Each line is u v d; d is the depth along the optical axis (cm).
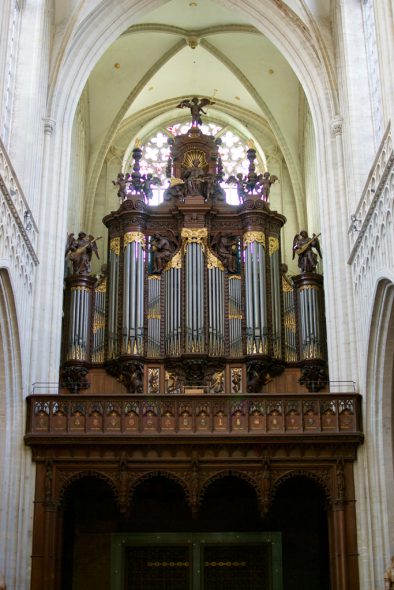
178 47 3822
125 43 3712
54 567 2531
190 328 3225
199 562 2848
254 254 3353
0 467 2544
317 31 3108
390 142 2239
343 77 2967
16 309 2512
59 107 3036
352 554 2542
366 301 2586
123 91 3909
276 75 3831
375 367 2595
